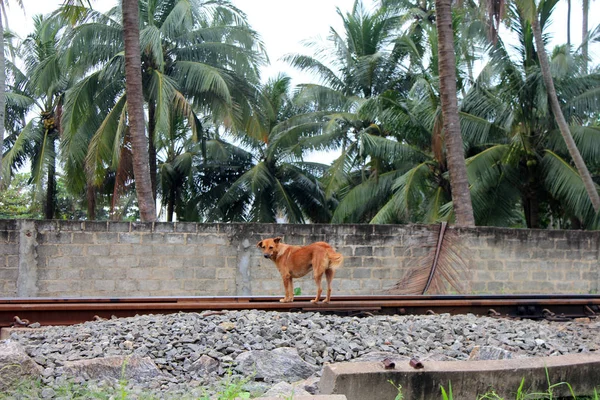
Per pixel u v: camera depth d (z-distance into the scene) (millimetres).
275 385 4375
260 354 5062
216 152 28031
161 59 17672
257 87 22219
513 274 11812
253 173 25938
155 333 5590
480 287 11570
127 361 4820
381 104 18797
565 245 12156
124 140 18969
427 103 18406
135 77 12938
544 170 18062
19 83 27328
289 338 5590
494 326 6461
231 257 10938
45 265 10359
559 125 16359
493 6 14398
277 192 26672
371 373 3967
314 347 5406
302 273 7738
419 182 18234
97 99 19547
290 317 6336
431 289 10383
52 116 26453
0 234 10219
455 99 13148
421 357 5312
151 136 21062
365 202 21203
